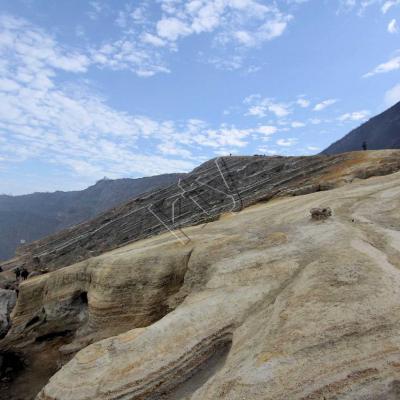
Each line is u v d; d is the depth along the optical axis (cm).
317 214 1964
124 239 5084
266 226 2138
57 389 1176
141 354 1190
